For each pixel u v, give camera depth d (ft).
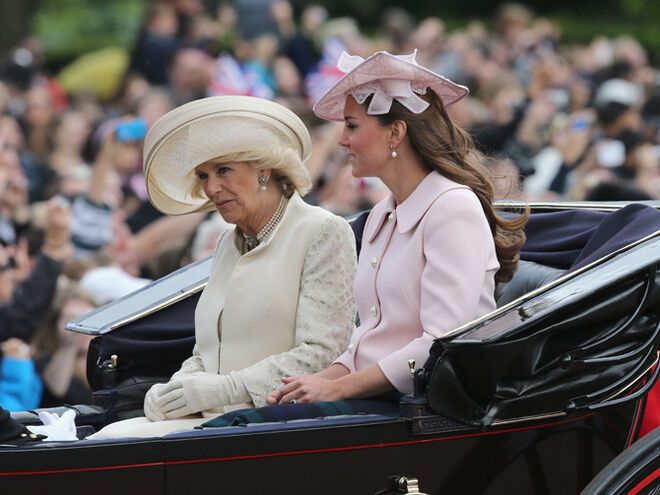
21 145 100.27
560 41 178.81
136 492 36.96
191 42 124.98
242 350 45.16
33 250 76.28
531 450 40.16
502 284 47.21
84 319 50.31
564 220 47.85
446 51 135.44
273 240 45.52
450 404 38.01
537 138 105.60
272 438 37.63
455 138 42.32
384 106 41.37
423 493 37.91
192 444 37.11
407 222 41.86
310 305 44.45
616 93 117.29
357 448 38.27
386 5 211.20
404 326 41.65
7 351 63.62
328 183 84.33
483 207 42.39
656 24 195.42
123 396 49.26
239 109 44.93
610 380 40.29
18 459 36.52
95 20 197.26
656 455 39.19
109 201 79.82
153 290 51.34
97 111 113.29
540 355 38.83
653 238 41.86
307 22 136.26
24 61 122.01
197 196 48.96
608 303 39.40
